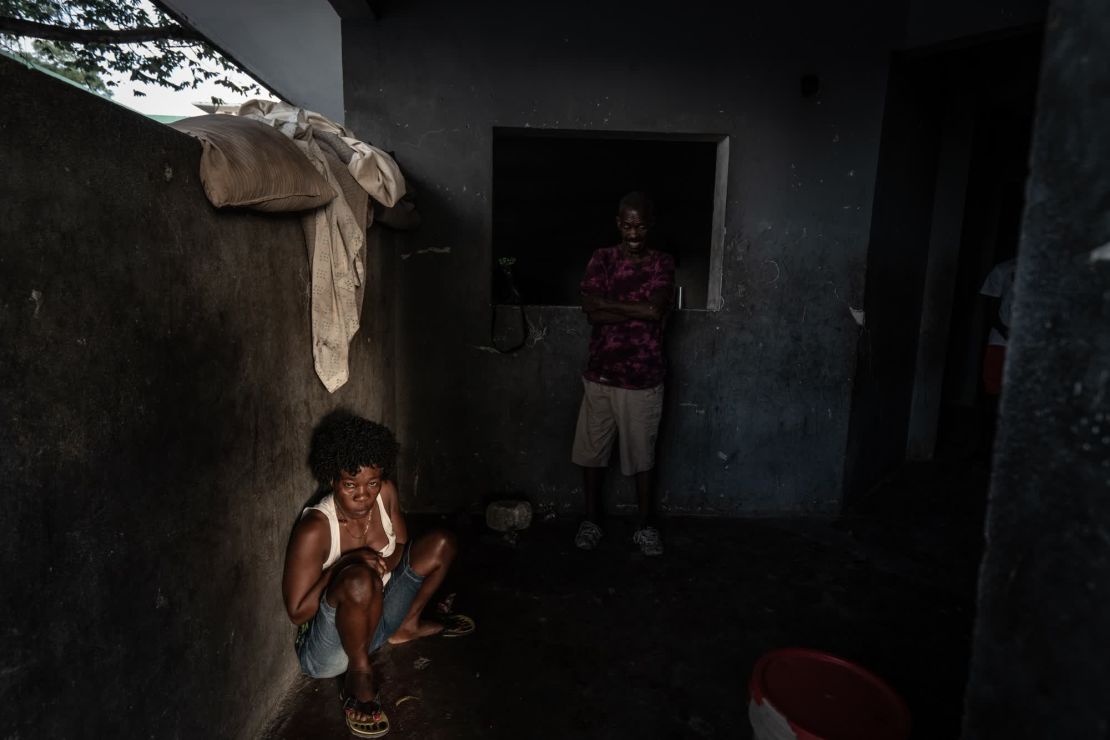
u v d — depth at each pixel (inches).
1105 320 22.5
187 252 60.6
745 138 138.2
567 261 194.9
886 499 159.2
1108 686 23.1
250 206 70.5
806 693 66.6
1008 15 120.3
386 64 133.2
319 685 89.7
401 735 81.7
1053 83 23.7
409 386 144.3
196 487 63.7
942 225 171.5
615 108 136.6
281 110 95.8
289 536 86.0
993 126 188.1
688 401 146.8
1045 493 24.7
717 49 135.5
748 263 142.3
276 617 83.8
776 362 145.9
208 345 64.9
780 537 140.1
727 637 103.7
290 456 86.0
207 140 62.9
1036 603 25.3
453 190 138.0
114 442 51.1
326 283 88.1
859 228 141.2
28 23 185.0
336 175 93.0
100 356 49.1
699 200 189.6
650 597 115.1
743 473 150.0
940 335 174.9
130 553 53.7
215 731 69.3
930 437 179.2
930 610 112.7
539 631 104.3
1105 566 23.0
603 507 150.6
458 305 142.2
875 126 137.9
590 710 86.8
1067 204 23.4
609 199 190.4
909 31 133.0
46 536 44.1
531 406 146.3
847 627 107.1
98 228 48.4
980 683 27.7
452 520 144.9
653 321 126.9
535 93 135.5
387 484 92.6
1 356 39.7
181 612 61.7
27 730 42.8
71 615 46.9
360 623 79.1
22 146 40.8
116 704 52.4
